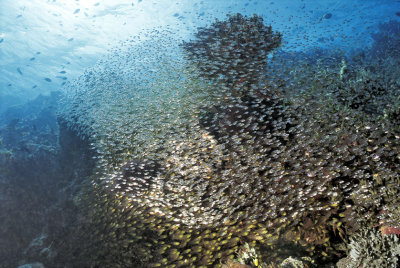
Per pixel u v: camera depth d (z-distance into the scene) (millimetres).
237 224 3295
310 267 2580
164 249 3291
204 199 3787
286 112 4961
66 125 9203
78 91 10023
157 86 7539
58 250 4504
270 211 3293
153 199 4125
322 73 6078
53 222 5172
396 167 3367
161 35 10539
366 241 2383
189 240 3277
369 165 3475
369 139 3973
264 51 6473
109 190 4961
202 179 4188
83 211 5137
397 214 2586
